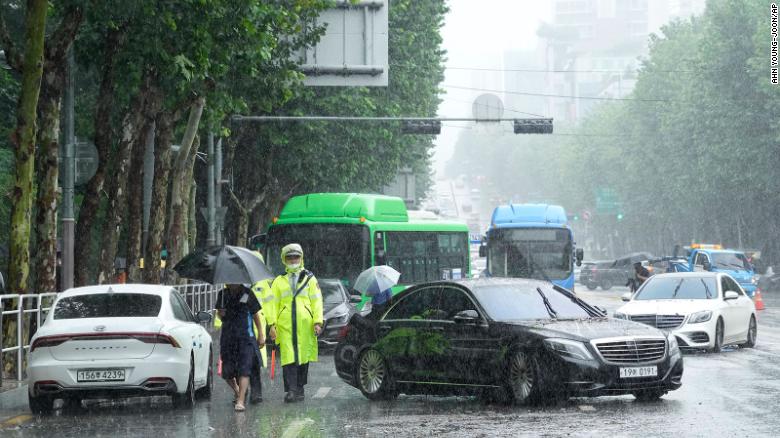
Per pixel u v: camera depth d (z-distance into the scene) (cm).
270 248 3734
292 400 1934
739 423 1566
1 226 4031
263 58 3061
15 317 2320
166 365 1770
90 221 3341
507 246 5059
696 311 2948
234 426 1616
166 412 1812
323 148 6172
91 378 1753
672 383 1831
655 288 3184
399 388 1945
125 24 2991
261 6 2989
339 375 2056
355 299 3212
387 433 1510
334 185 6631
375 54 4031
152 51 2942
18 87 4494
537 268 5041
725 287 3170
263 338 1922
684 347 2931
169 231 4344
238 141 6181
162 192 3909
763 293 8831
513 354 1805
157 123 3884
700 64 8731
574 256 5103
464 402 1916
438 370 1886
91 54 3391
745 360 2730
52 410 1841
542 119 4919
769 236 10594
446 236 4112
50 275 2602
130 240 3866
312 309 1944
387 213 3809
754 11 8350
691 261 6894
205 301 4612
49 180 2598
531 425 1570
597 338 1783
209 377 2042
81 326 1770
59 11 2898
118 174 3509
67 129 2908
